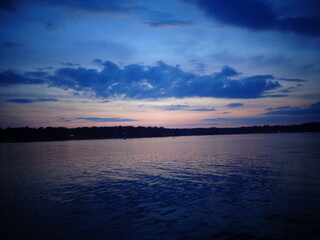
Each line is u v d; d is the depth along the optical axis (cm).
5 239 999
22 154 5925
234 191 1694
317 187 1747
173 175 2423
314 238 958
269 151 4869
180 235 1003
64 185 2022
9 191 1828
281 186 1798
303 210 1270
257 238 966
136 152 6209
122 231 1055
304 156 3716
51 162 3909
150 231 1049
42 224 1152
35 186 1998
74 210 1352
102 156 5031
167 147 8650
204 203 1430
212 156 4341
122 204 1450
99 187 1927
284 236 980
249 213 1241
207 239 962
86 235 1023
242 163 3166
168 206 1391
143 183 2055
